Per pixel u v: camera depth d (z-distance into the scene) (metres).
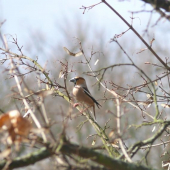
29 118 8.18
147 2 7.17
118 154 9.39
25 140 5.39
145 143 6.88
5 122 5.41
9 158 5.52
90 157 5.88
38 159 5.80
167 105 9.87
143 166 6.35
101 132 10.38
